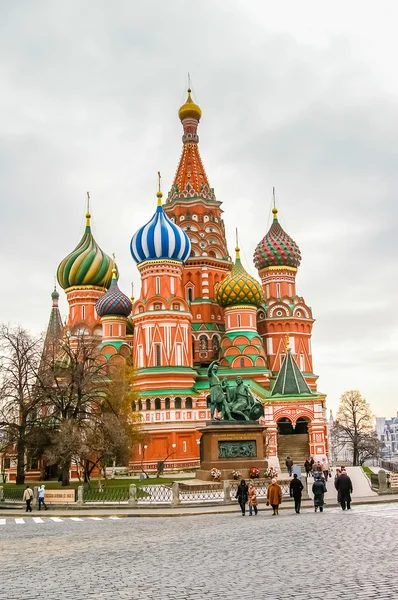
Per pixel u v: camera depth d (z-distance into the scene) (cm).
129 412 7962
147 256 9588
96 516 4175
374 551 1928
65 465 6359
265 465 5769
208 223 11062
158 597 1467
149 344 9262
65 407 6750
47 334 7788
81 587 1631
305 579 1570
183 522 3462
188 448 8925
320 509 3638
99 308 10388
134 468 8819
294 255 11169
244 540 2366
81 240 11275
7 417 6806
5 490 5491
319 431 8100
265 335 10750
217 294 10194
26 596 1547
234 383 6303
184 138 11644
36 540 2788
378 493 4825
